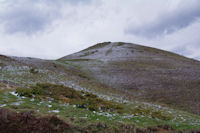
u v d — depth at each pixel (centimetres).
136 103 2766
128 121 1429
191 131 1439
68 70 5559
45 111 1223
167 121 1741
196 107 3244
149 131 1295
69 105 1642
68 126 1022
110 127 1158
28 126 885
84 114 1390
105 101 2238
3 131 790
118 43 15375
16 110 1075
